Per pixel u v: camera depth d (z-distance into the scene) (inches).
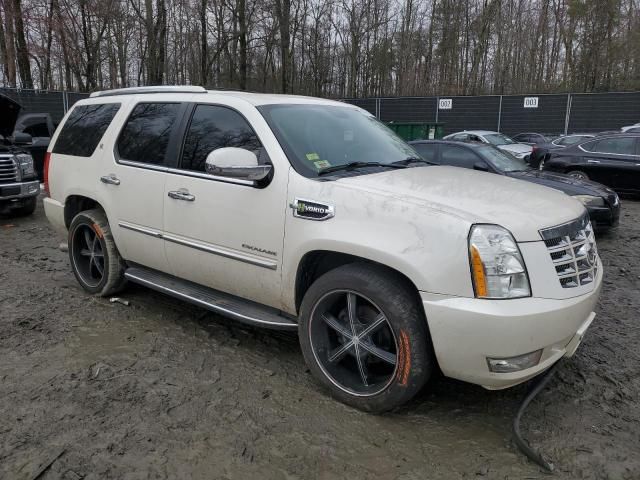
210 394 133.6
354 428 120.4
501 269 107.4
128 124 179.8
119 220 177.9
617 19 1423.5
